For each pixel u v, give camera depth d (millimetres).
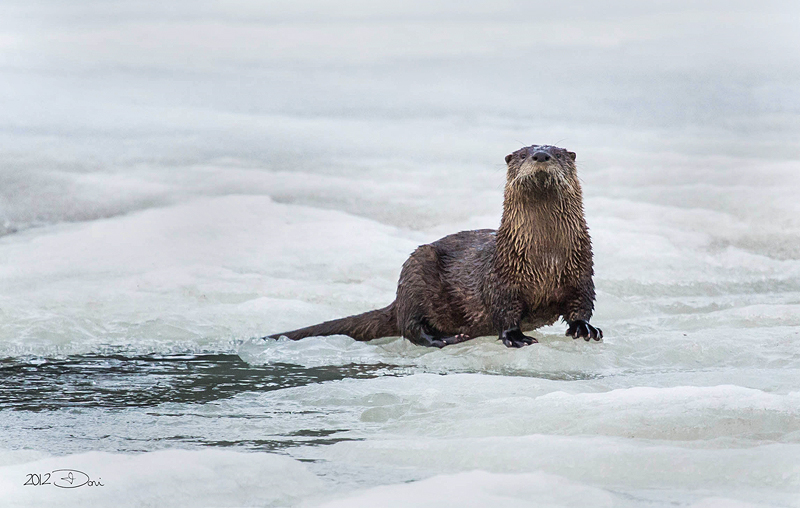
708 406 7922
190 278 17297
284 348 12945
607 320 14742
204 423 8836
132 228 20891
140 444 8047
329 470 6969
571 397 8523
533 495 5848
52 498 5727
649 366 11641
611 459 6684
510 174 12805
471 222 22297
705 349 11938
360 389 10039
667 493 6094
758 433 7379
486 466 6855
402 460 7223
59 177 26078
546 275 12750
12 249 19375
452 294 13445
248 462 6578
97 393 10352
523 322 13453
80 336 13602
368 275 17984
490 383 9922
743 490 6137
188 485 6133
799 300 16109
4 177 25688
